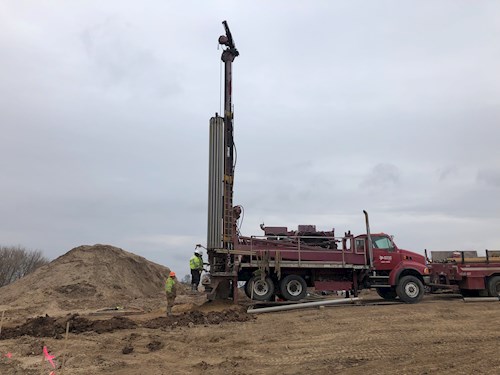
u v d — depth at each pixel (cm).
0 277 4691
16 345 1023
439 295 2098
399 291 1709
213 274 1644
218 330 1205
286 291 1662
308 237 1766
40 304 2147
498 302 1691
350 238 1764
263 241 1733
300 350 931
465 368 716
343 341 1003
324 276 1764
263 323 1313
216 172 1717
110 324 1243
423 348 899
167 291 1436
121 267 2953
